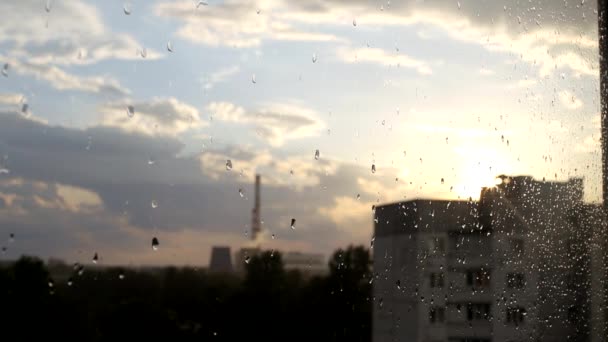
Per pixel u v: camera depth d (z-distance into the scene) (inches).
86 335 2111.2
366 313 3147.1
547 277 3976.4
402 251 3400.6
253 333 2682.1
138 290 2297.0
